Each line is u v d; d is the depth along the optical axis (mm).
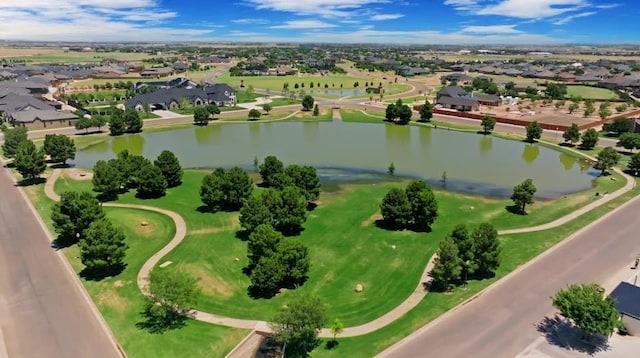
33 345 40219
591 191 82688
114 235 51438
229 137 126062
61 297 47531
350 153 108875
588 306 39312
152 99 163500
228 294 48688
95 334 41719
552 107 170500
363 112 163125
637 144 107938
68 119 137500
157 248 58562
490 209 73500
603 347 40062
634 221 67375
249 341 41344
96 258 50188
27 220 67062
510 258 56125
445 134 132625
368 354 39406
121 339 40906
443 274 48312
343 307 46531
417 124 145625
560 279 51188
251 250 51188
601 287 48750
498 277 51781
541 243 60281
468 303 46844
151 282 43375
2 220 67062
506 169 97625
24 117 132250
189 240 60812
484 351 39625
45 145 94125
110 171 75312
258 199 61594
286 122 147250
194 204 73938
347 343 40906
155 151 110438
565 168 98938
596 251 57844
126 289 48969
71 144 96438
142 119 146625
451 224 67188
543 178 91375
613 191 82062
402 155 107688
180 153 108438
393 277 52406
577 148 115812
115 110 139625
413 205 64562
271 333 42031
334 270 53969
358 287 49625
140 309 45500
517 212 72000
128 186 82312
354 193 80375
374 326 43375
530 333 42000
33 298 47344
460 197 79312
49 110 142875
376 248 59438
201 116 140375
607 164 92625
